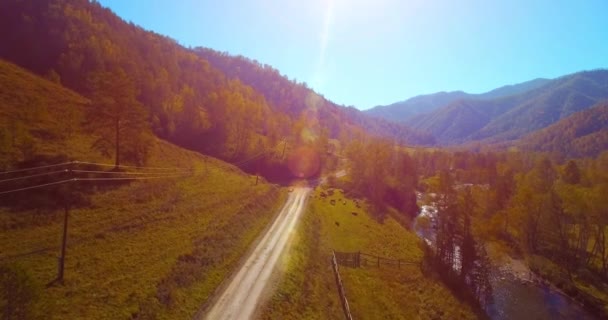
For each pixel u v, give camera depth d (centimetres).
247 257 3806
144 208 4066
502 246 6312
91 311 2108
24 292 1559
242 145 10756
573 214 5153
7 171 3509
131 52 12662
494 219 6506
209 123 10375
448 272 4869
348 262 4541
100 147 4841
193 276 2950
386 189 9419
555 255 5659
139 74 10150
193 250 3375
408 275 4556
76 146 4953
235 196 5775
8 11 10238
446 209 5888
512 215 6250
